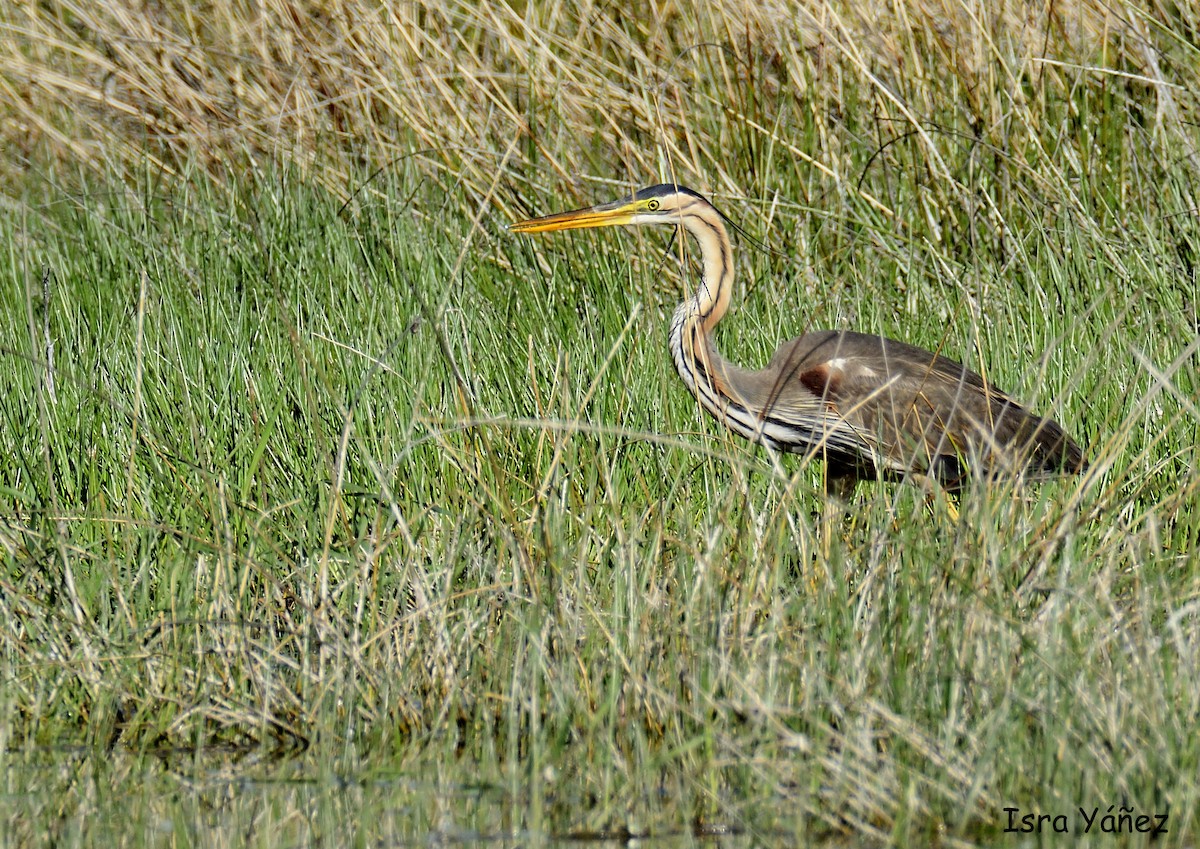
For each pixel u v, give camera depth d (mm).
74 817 7387
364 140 18453
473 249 16078
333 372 12172
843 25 17031
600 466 10438
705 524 9367
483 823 7207
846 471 11969
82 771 7930
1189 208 14789
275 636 9047
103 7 19750
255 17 19844
